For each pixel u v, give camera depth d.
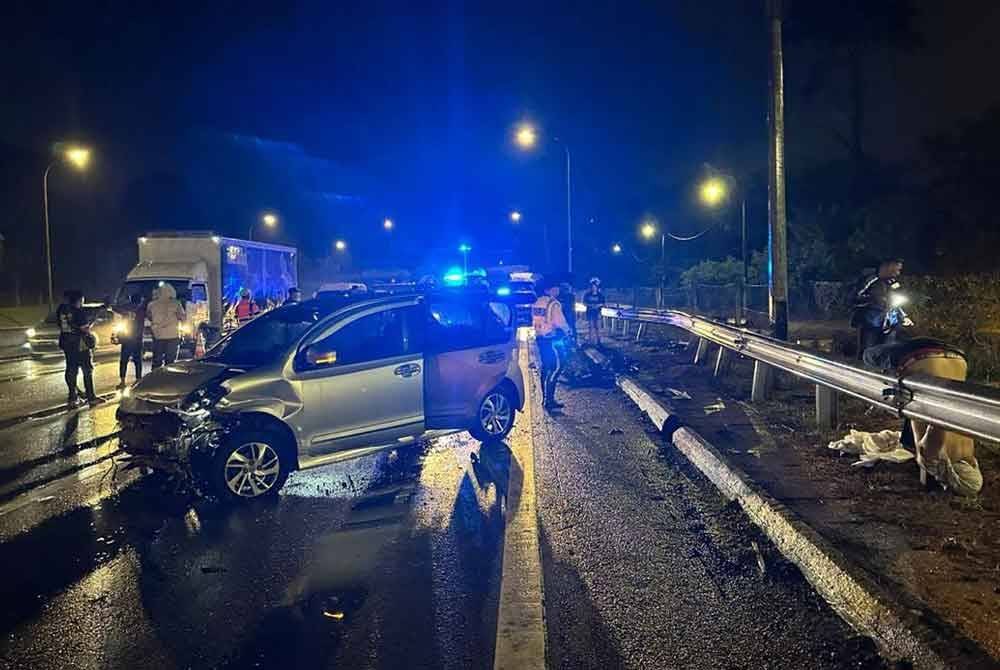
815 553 5.56
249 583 5.89
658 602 5.36
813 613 5.12
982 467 7.49
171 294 15.78
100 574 6.12
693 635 4.86
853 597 4.95
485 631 5.01
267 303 34.28
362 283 37.88
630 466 9.20
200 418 8.05
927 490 7.02
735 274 36.94
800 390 13.24
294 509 7.81
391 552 6.50
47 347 29.73
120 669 4.64
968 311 17.02
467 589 5.70
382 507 7.83
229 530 7.17
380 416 9.02
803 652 4.59
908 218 30.80
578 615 5.20
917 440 7.14
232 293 29.66
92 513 7.72
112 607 5.51
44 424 12.58
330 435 8.61
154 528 7.24
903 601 4.73
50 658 4.79
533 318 13.55
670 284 45.50
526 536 6.70
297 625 5.16
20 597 5.70
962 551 5.56
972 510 6.47
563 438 10.89
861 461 7.96
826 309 25.38
